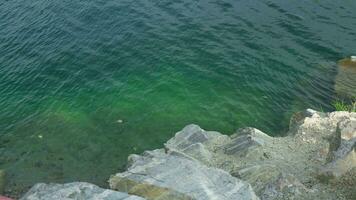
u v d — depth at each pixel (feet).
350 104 74.33
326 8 99.96
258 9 100.01
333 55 86.22
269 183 53.42
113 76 83.05
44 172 63.82
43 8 103.65
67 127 72.33
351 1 102.12
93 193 49.29
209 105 75.56
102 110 75.41
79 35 94.07
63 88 81.00
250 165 57.31
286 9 99.81
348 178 52.01
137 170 53.98
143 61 86.12
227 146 63.05
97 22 97.60
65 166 64.69
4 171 64.18
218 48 88.48
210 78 81.35
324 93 77.36
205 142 64.34
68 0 106.01
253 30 93.20
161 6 101.71
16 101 78.64
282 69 82.84
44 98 79.05
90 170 63.72
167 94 78.23
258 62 84.69
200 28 94.07
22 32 95.91
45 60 87.71
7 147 69.00
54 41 92.79
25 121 74.33
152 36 92.43
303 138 63.52
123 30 94.63
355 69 81.35
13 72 85.25
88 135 70.38
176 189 49.62
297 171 56.65
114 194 48.67
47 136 70.79
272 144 62.80
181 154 59.41
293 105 75.05
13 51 90.74
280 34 92.17
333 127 64.49
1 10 103.76
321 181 53.83
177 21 96.48
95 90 79.92
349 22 95.30
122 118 73.46
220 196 48.16
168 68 84.02
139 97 77.87
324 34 91.91
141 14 99.19
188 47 89.10
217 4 101.91
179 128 70.95
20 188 61.11
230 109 74.59
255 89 78.64
